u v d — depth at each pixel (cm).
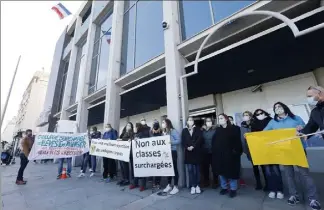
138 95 854
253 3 437
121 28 934
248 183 442
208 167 443
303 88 626
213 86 752
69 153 588
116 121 765
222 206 304
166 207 314
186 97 516
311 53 521
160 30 723
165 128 441
